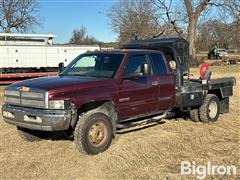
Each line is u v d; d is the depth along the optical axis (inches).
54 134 338.0
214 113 404.5
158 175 239.5
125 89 302.5
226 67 1775.3
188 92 372.5
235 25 2071.9
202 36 2780.5
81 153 276.5
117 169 249.3
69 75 316.5
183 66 396.5
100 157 270.5
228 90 429.4
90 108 289.1
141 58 324.8
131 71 311.4
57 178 233.8
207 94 403.2
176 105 363.3
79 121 272.4
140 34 2167.8
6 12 2507.4
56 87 266.8
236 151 291.3
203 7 1856.5
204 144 312.2
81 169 247.8
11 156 275.7
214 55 2650.1
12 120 285.6
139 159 269.3
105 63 312.2
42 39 1555.1
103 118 281.3
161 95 337.4
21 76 1141.7
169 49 371.6
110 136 287.3
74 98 268.5
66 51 1397.6
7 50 1270.9
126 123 316.2
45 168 250.1
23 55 1302.9
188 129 364.2
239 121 408.2
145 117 341.7
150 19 2155.5
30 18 2578.7
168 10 1863.9
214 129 367.2
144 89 318.3
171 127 370.9
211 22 2223.2
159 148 296.5
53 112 261.9
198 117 398.3
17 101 281.0
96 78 295.7
